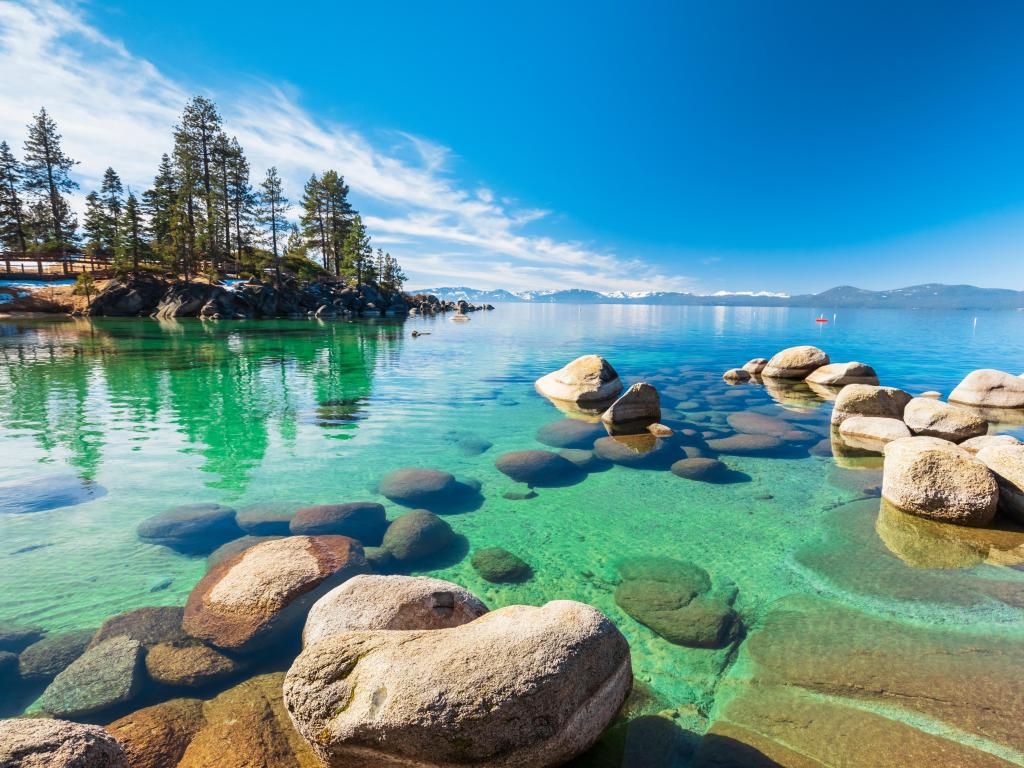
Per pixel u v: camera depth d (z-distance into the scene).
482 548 6.34
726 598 5.27
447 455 10.00
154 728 3.31
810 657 4.32
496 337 38.94
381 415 13.11
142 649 4.16
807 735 3.46
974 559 5.96
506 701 2.75
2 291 49.78
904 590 5.35
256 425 11.85
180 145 60.97
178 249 58.44
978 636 4.56
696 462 9.27
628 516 7.34
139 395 14.81
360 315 66.62
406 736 2.71
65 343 26.98
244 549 5.83
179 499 7.55
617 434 11.58
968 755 3.26
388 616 3.92
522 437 11.34
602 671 3.15
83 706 3.61
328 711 2.88
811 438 11.21
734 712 3.71
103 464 9.01
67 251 62.44
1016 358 24.59
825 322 65.94
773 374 19.89
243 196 66.62
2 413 12.52
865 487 8.37
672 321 70.94
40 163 61.09
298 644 4.37
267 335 34.94
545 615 3.37
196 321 46.38
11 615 4.75
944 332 43.72
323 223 80.44
